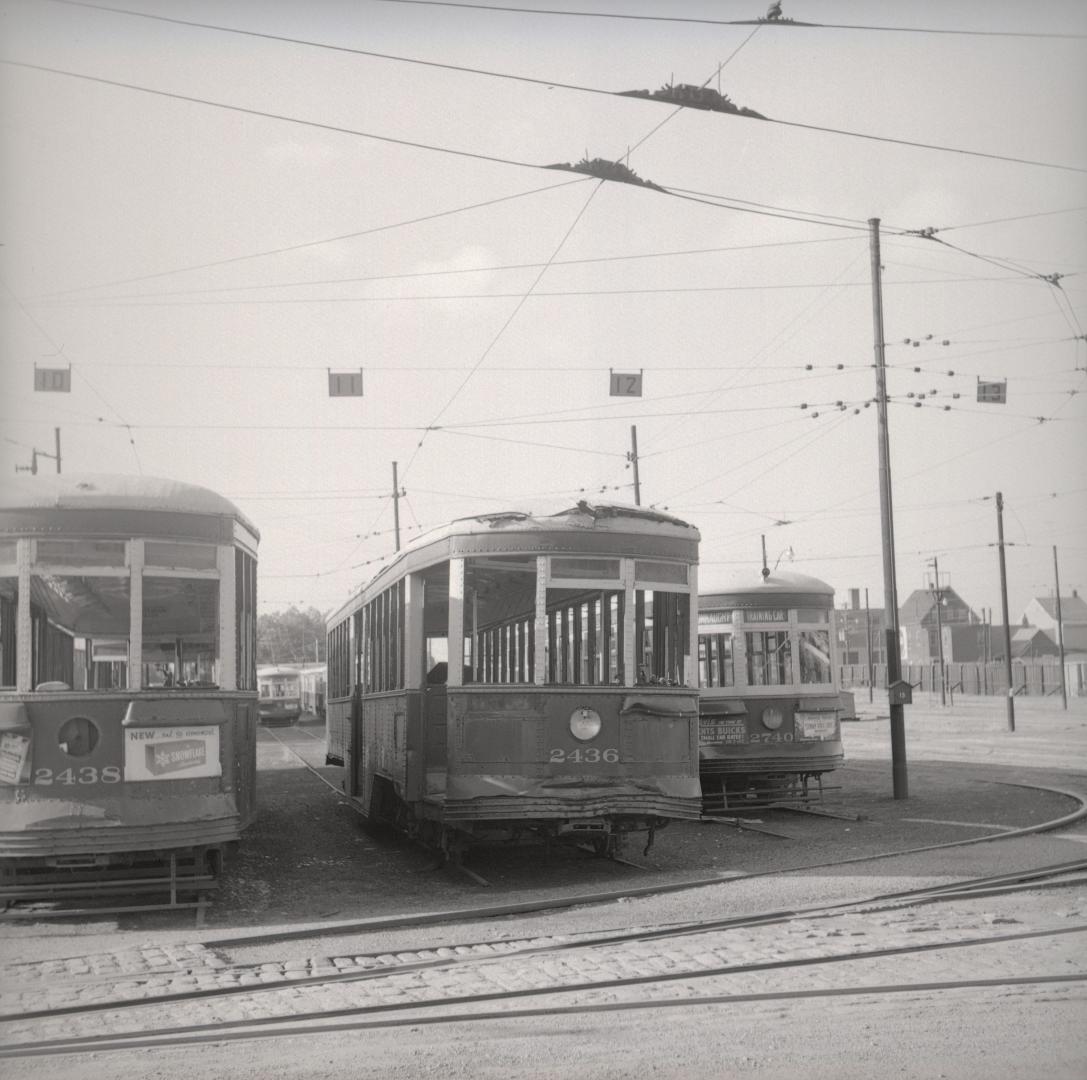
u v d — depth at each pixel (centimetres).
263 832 1756
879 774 2497
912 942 898
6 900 1126
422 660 1426
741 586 1939
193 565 1136
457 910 1081
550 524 1295
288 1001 781
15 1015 759
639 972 832
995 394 2030
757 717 1908
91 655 1122
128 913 1107
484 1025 718
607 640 1299
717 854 1431
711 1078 607
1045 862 1245
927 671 8744
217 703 1127
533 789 1259
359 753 1883
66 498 1109
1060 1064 612
